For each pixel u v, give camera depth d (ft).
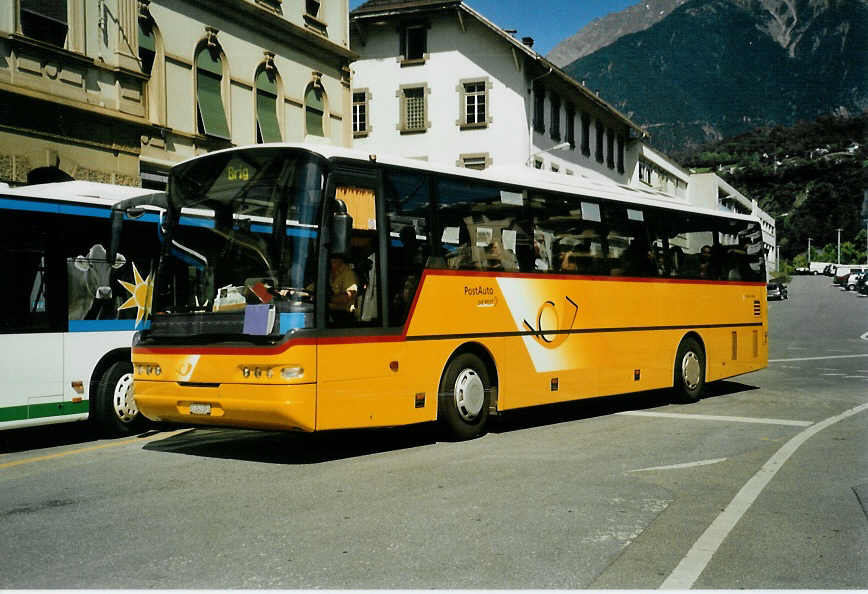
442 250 32.09
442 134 144.46
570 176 41.52
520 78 140.77
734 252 51.11
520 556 17.83
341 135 95.66
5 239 31.50
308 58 89.76
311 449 31.01
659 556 17.95
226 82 77.77
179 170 29.78
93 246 34.47
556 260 37.93
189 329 28.22
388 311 29.53
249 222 27.94
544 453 29.81
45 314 32.63
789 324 130.31
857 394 48.44
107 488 24.41
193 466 27.76
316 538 19.06
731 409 42.50
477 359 33.45
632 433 34.55
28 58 56.70
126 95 64.75
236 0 77.51
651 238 44.21
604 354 40.24
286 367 26.16
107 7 63.16
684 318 46.03
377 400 28.84
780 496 23.48
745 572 16.98
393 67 146.41
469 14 140.05
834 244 605.31
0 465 28.84
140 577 16.43
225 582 16.12
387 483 24.81
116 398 34.86
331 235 27.07
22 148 56.29
